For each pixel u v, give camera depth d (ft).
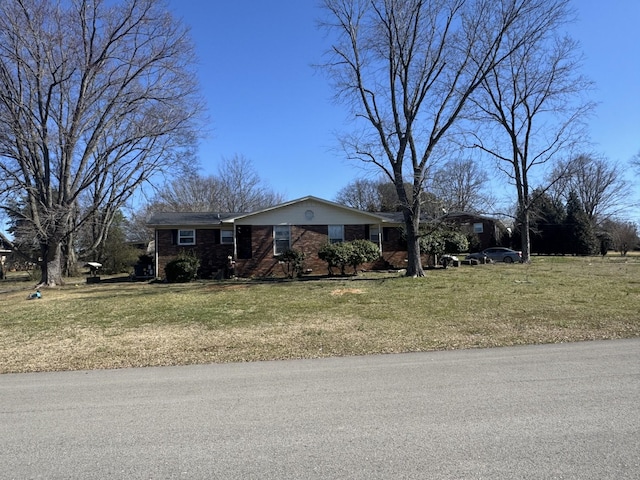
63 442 12.42
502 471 10.12
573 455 10.84
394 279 61.00
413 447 11.51
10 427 13.65
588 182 188.44
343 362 21.04
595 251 141.28
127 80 73.46
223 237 80.28
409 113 63.36
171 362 22.09
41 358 23.67
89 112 73.92
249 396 16.22
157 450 11.75
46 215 69.00
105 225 85.61
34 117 68.44
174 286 62.69
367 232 79.51
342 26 63.93
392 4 60.80
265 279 69.26
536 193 101.24
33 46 66.33
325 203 78.28
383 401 15.25
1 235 73.97
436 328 29.12
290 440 12.17
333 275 71.20
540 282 54.29
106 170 75.36
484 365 19.70
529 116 98.53
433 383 17.20
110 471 10.64
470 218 145.28
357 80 64.80
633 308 34.32
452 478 9.87
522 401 14.83
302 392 16.55
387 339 26.11
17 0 63.82
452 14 60.08
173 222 78.69
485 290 47.62
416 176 62.54
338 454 11.24
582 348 22.48
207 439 12.40
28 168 70.03
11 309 45.11
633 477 9.77
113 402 15.94
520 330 27.68
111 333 30.32
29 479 10.32
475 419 13.34
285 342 26.03
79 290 63.82
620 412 13.61
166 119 75.61
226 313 37.32
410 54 61.93
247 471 10.48
